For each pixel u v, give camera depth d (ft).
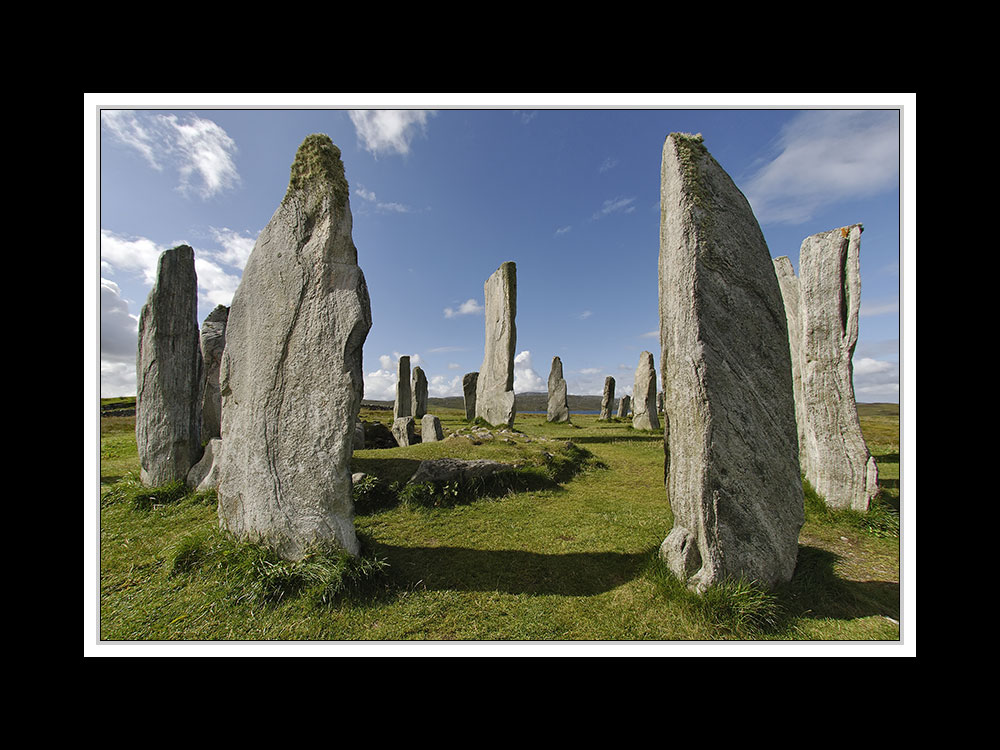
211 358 26.66
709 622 10.36
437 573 13.25
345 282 13.44
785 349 12.21
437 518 18.44
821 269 19.85
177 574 12.97
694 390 11.39
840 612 11.14
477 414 50.34
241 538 13.65
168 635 10.36
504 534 16.56
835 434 19.17
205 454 21.70
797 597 11.38
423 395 59.72
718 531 11.18
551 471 25.22
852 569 13.71
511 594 12.00
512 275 44.65
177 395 21.62
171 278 21.72
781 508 11.87
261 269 14.03
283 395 13.41
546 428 54.95
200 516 18.03
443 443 28.99
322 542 12.80
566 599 11.75
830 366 19.45
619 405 83.61
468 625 10.68
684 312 11.65
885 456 30.45
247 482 13.64
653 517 18.58
